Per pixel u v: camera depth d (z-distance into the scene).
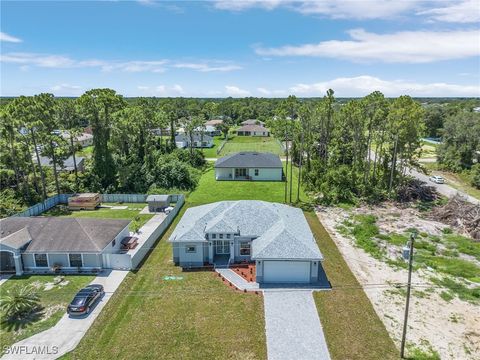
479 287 27.08
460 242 35.62
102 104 56.91
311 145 71.44
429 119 122.62
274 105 182.38
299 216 36.50
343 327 22.30
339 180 51.47
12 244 28.91
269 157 66.06
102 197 52.16
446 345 20.66
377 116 53.16
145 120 65.94
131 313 23.75
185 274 29.33
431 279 28.33
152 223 41.88
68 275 29.02
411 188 53.62
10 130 46.56
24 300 23.42
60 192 54.44
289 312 23.89
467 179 65.06
